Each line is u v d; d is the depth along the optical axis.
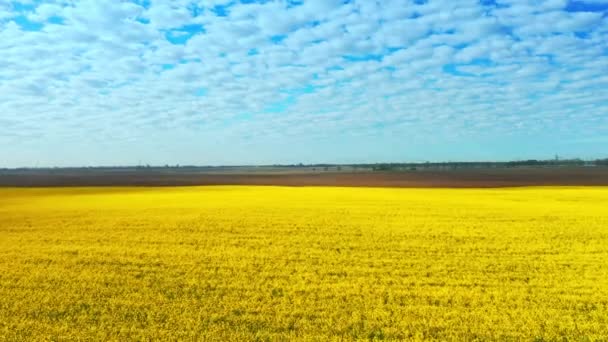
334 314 11.37
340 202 34.75
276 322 10.95
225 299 12.45
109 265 15.90
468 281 13.95
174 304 12.05
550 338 10.05
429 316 11.28
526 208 30.50
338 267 15.54
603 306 11.84
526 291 13.09
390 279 14.18
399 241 19.53
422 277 14.41
